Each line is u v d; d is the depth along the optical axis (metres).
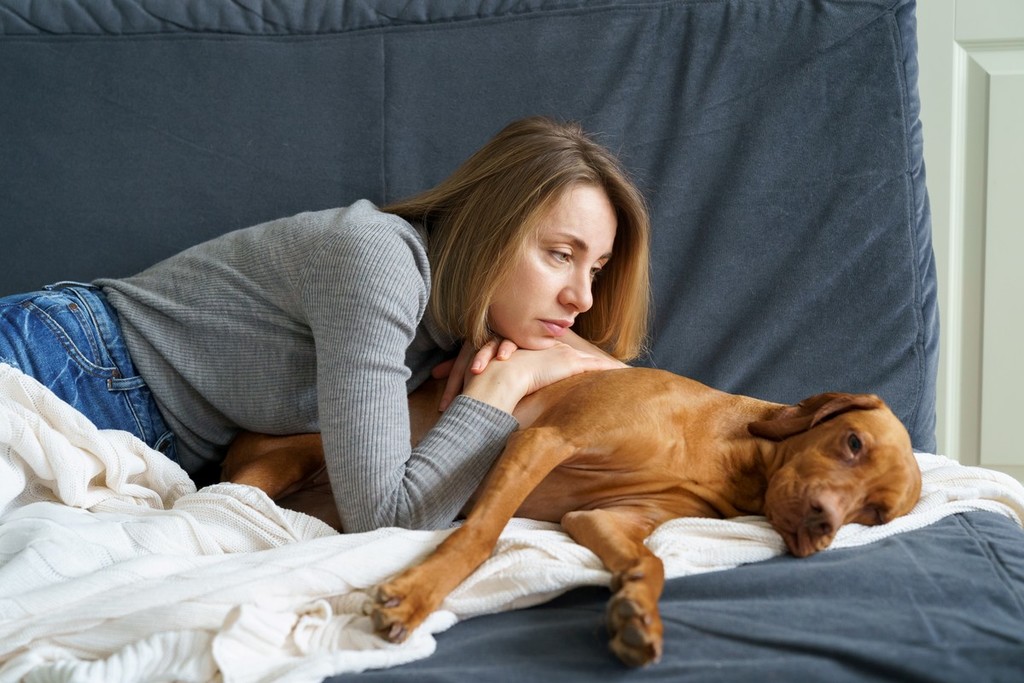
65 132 2.21
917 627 1.17
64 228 2.21
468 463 1.50
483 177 1.74
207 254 1.75
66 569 1.28
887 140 2.06
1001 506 1.62
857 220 2.05
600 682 1.09
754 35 2.09
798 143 2.08
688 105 2.10
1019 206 2.46
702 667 1.10
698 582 1.30
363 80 2.19
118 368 1.70
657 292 2.11
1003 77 2.43
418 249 1.60
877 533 1.47
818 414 1.54
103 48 2.22
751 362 2.06
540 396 1.70
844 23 2.07
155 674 1.11
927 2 2.45
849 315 2.05
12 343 1.61
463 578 1.29
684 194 2.10
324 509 1.73
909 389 2.04
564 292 1.68
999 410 2.53
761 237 2.08
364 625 1.21
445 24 2.18
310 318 1.53
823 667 1.09
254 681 1.09
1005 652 1.12
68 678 1.07
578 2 2.15
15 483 1.43
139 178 2.21
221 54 2.21
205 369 1.69
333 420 1.44
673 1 2.13
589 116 2.13
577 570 1.28
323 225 1.61
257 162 2.20
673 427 1.60
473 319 1.68
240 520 1.43
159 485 1.59
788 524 1.42
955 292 2.53
